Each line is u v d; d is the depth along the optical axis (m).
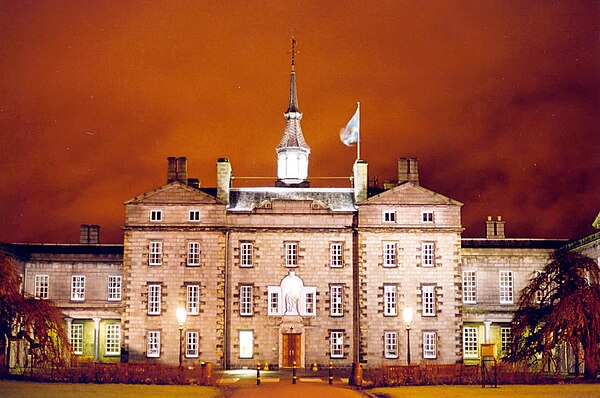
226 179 92.44
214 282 89.44
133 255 89.69
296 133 122.44
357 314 89.56
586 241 85.00
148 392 57.75
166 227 90.06
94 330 94.62
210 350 88.50
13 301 68.75
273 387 65.56
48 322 74.00
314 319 89.69
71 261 96.00
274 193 94.62
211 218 90.44
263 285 90.00
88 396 53.94
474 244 95.88
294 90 124.62
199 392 59.50
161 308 89.00
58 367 67.56
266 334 89.44
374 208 90.38
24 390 56.31
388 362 88.38
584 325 67.38
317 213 91.06
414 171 93.50
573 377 70.19
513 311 92.19
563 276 72.25
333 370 88.38
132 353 88.38
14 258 91.25
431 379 65.88
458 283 89.56
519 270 94.62
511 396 55.62
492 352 68.62
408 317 74.62
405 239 90.06
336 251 90.88
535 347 69.81
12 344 81.75
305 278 90.25
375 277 89.38
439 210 90.38
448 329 88.94
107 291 95.81
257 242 90.62
